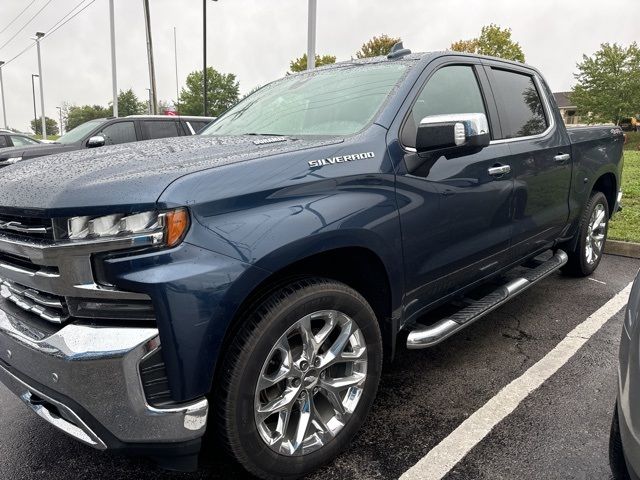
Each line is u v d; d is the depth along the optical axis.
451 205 2.66
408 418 2.63
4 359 2.06
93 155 2.31
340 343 2.22
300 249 1.95
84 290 1.73
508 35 43.28
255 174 1.93
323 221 2.03
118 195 1.71
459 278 2.89
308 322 2.09
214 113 58.81
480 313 2.99
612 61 49.16
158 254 1.69
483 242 2.97
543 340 3.49
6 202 1.91
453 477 2.20
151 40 23.48
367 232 2.20
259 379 1.94
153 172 1.84
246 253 1.81
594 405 2.70
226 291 1.76
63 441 2.55
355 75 3.02
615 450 1.90
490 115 3.19
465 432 2.50
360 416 2.34
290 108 3.04
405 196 2.40
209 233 1.76
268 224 1.88
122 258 1.69
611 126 4.79
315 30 9.41
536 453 2.33
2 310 2.13
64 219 1.73
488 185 2.93
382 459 2.33
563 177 3.79
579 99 51.34
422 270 2.57
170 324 1.69
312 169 2.09
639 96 48.50
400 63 2.92
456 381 2.99
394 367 3.17
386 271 2.35
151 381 1.73
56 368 1.75
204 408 1.80
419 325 2.81
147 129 9.71
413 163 2.48
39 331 1.89
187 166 1.91
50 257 1.75
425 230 2.52
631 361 1.67
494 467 2.25
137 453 1.81
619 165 4.76
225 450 1.96
